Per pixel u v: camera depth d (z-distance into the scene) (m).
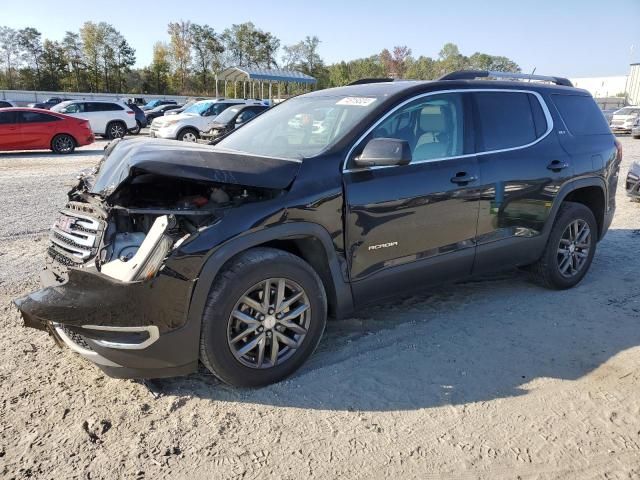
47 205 8.37
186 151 3.07
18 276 5.05
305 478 2.47
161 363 2.87
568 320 4.23
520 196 4.29
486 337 3.91
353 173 3.39
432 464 2.58
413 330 4.01
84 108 23.97
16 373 3.32
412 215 3.63
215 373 3.03
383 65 87.94
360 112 3.68
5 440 2.69
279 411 2.98
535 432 2.83
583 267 5.00
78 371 3.37
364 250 3.46
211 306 2.89
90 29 87.06
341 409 3.00
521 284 5.05
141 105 50.19
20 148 16.58
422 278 3.84
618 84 66.25
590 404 3.08
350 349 3.69
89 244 3.06
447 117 3.99
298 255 3.42
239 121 16.80
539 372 3.43
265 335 3.13
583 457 2.64
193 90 92.38
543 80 5.13
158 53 91.00
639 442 2.76
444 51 90.56
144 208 3.11
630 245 6.50
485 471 2.54
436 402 3.09
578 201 5.27
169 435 2.76
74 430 2.78
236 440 2.73
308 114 4.07
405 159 3.21
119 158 3.26
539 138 4.54
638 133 25.83
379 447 2.69
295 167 3.22
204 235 2.86
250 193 3.14
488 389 3.23
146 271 2.72
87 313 2.68
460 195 3.88
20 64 87.38
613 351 3.72
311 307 3.26
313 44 86.25
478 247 4.10
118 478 2.45
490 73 4.71
